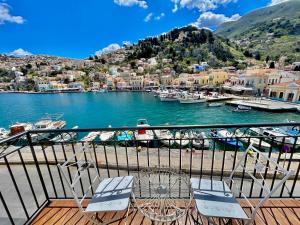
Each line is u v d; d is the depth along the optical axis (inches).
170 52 4079.7
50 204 102.5
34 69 4254.4
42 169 193.9
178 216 69.2
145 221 88.2
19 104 1766.7
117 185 87.7
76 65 4544.8
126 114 1278.3
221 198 75.9
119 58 4923.7
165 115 1204.5
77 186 158.7
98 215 92.7
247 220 69.4
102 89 2854.3
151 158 226.4
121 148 269.4
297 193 137.9
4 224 117.0
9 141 77.3
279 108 1120.2
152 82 2778.1
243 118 1045.8
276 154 269.6
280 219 88.0
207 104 1424.7
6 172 189.6
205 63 3240.7
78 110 1443.2
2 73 3981.3
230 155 235.9
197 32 4347.9
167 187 88.0
